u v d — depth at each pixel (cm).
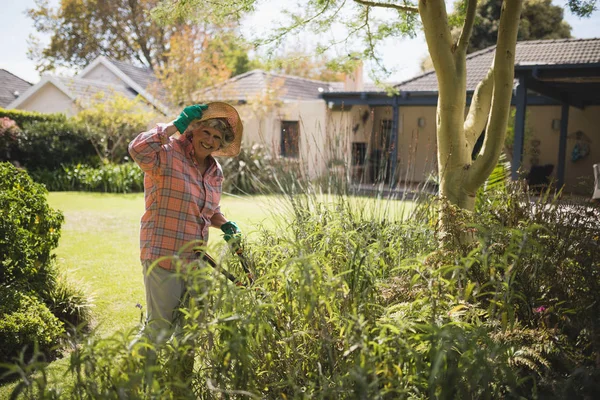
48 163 1575
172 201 263
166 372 182
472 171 342
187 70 1861
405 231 312
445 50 344
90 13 2970
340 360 196
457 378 165
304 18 476
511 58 310
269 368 203
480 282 248
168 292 265
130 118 1719
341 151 502
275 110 1755
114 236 790
